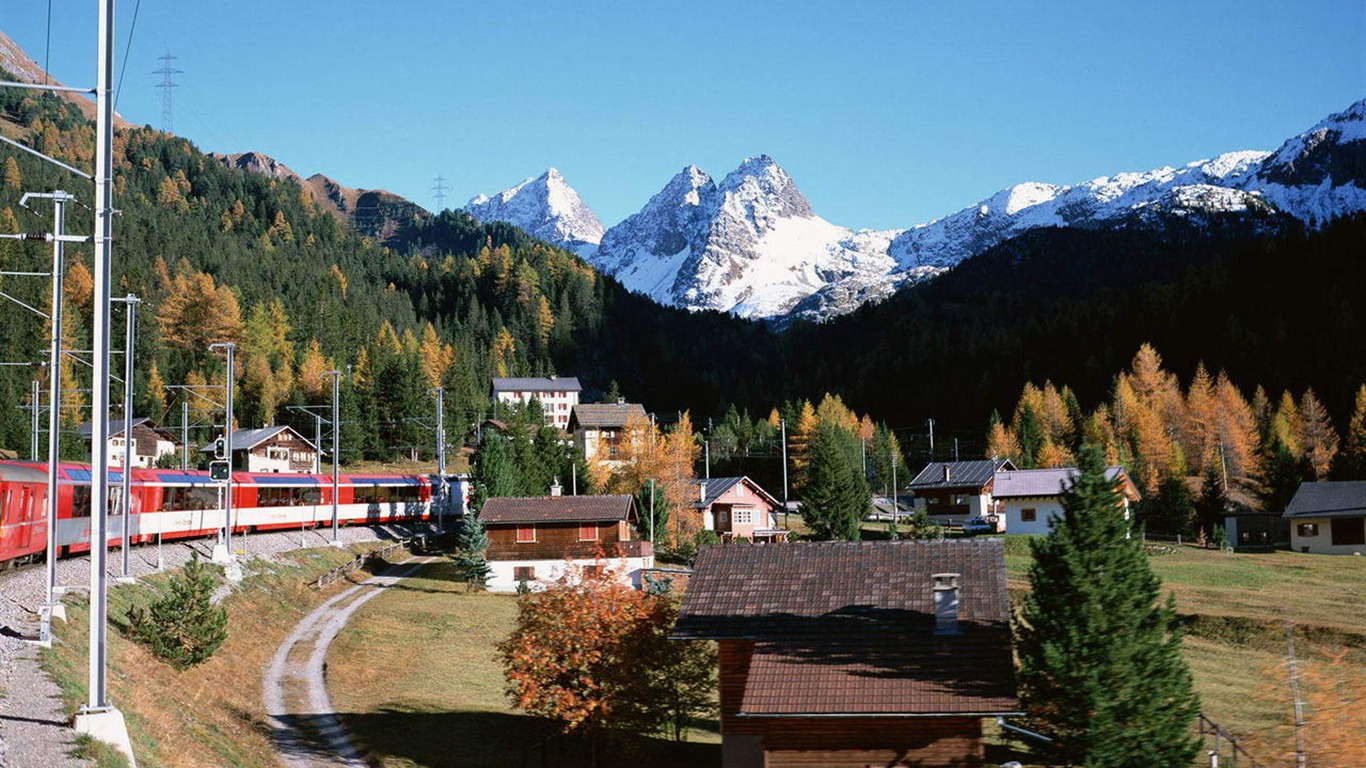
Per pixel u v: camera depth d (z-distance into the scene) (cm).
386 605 6178
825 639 2991
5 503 3934
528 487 10119
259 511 7362
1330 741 3247
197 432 14938
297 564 6856
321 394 16650
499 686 4578
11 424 11612
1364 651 5234
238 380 17250
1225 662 5097
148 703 2908
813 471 9425
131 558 5172
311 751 3338
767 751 2806
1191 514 10444
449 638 5484
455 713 4028
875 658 2877
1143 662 2692
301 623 5453
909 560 3341
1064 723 2705
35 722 2255
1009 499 9575
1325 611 6128
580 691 3378
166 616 3691
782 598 3238
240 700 3769
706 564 3481
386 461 16175
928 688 2739
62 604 3444
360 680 4419
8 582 3744
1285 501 11500
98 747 2180
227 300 18925
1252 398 15500
